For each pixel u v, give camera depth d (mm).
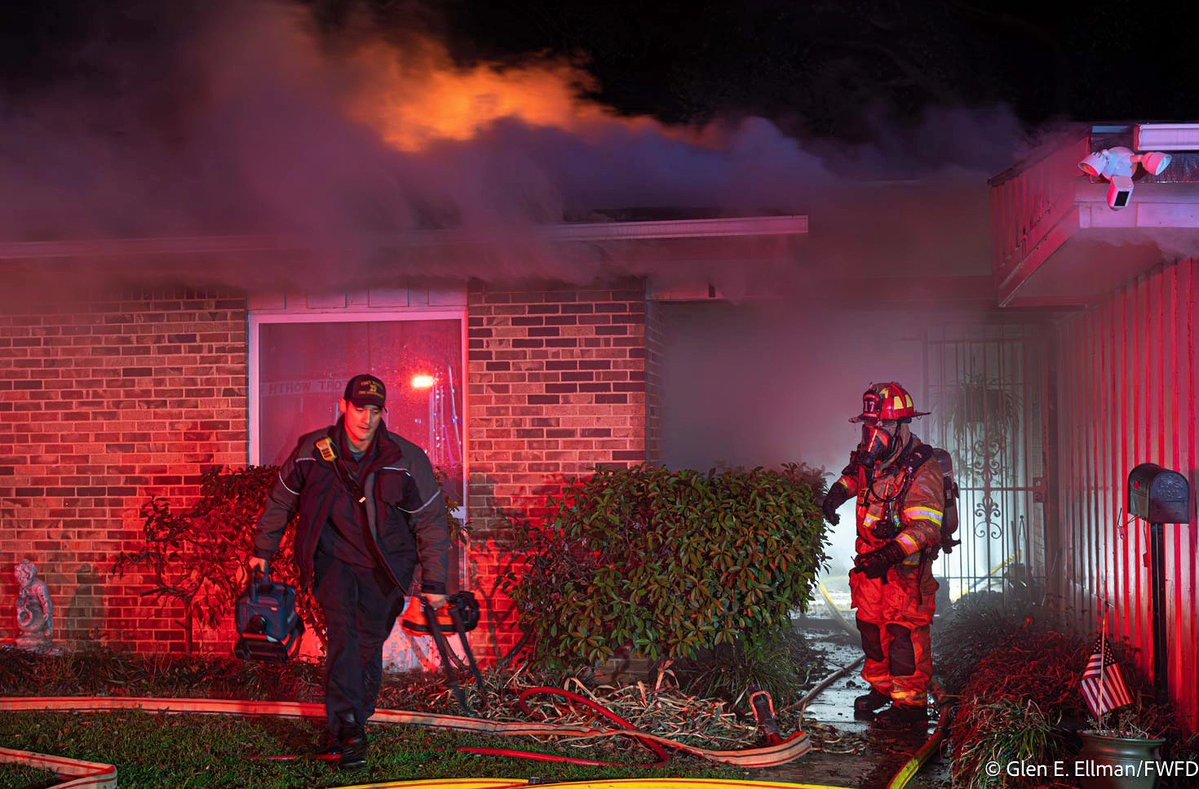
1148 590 6441
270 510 5816
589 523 7090
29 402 8656
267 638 5797
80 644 8484
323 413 8516
